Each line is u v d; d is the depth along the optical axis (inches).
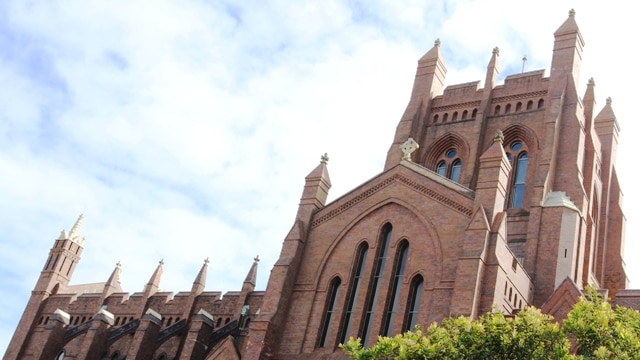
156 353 2349.9
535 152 2034.9
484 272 1412.4
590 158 2060.8
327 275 1648.6
